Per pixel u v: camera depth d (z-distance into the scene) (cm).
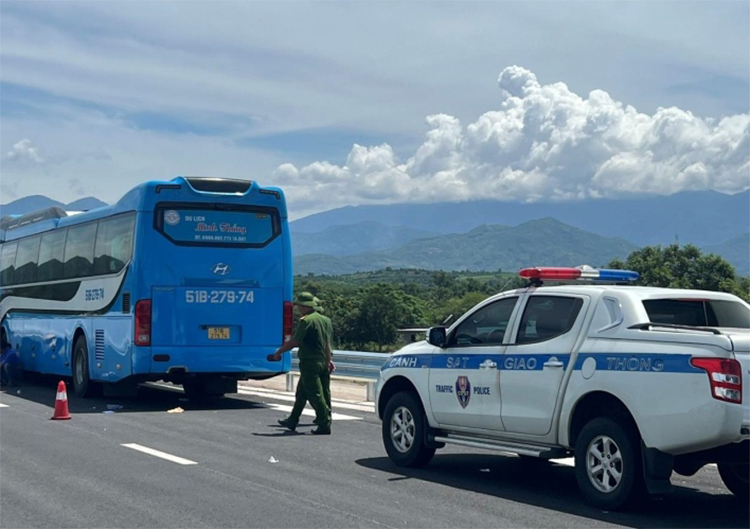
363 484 970
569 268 968
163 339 1655
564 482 997
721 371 752
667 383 782
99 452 1170
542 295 938
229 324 1703
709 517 826
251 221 1734
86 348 1884
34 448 1202
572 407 865
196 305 1680
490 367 958
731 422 745
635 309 851
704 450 773
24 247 2317
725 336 763
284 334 1747
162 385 2344
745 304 935
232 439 1297
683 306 902
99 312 1811
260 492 920
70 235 2005
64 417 1529
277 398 1948
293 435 1344
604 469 841
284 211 1769
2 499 884
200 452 1173
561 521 804
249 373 1730
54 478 991
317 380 1349
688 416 765
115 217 1773
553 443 895
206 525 782
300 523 790
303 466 1077
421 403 1062
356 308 8488
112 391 1905
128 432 1366
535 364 909
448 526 782
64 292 2012
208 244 1695
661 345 801
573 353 874
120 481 973
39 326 2173
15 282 2372
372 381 1833
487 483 986
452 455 1196
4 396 1969
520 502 884
